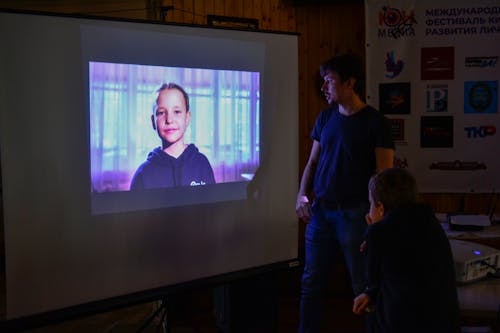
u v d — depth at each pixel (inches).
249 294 122.0
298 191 121.9
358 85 106.2
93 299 93.7
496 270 93.1
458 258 89.1
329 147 109.2
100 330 130.0
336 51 161.0
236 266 111.7
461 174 158.1
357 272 105.5
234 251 111.3
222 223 109.4
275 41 114.7
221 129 108.2
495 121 155.7
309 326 113.1
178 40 101.5
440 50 155.6
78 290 92.0
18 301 86.4
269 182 115.7
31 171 86.4
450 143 157.6
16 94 84.5
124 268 96.9
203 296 150.9
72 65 89.4
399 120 158.7
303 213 113.0
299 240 163.9
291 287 159.3
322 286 112.7
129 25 95.5
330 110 113.9
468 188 158.2
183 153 103.4
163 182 101.0
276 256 117.5
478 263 90.4
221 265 109.6
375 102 159.2
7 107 83.9
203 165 106.1
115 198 95.2
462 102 156.3
